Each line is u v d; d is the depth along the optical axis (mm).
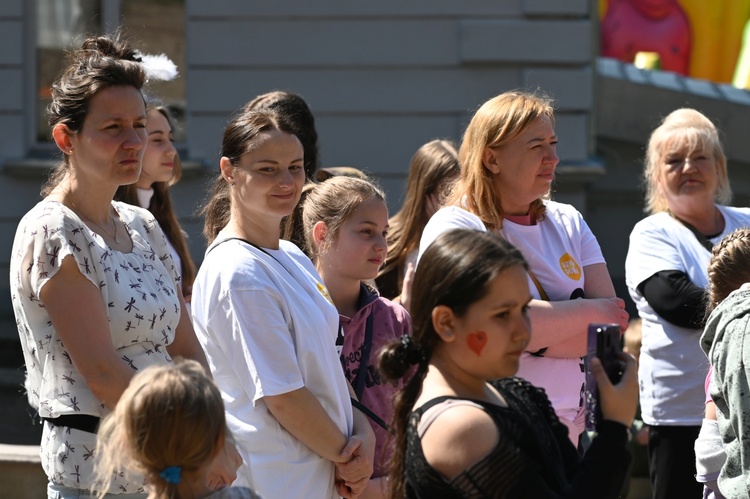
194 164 21094
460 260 5820
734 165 25688
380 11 21188
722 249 8867
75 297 7293
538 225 9148
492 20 21062
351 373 9000
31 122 21828
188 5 21359
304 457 7809
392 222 11711
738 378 7535
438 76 21281
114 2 21906
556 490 5750
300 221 10055
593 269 9445
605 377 5938
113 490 7301
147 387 5707
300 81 21406
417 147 21375
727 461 7781
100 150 7617
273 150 8094
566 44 21062
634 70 27422
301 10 21297
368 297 9359
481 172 8969
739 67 39469
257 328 7699
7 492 12062
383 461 8703
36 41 21906
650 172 11766
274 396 7625
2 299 20844
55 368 7430
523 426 5730
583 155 21266
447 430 5539
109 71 7723
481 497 5426
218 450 5812
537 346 8531
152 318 7750
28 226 7484
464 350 5820
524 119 8797
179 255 11898
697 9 41438
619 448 5789
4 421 17953
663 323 10695
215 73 21453
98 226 7809
